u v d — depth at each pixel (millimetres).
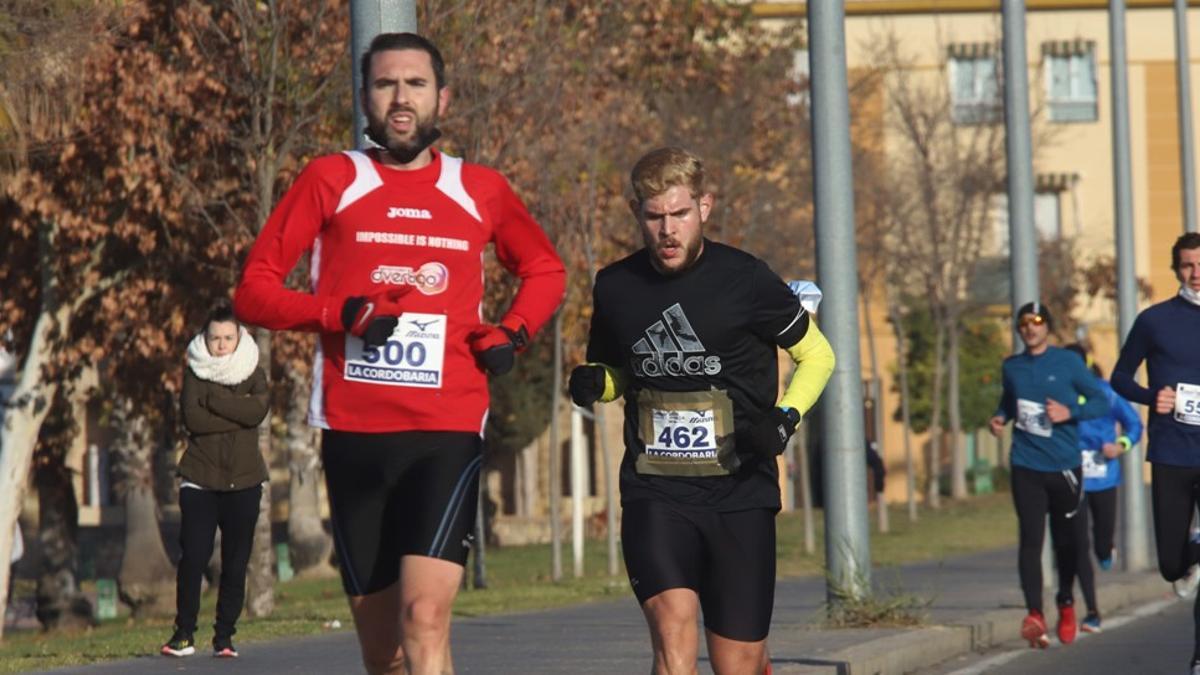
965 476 138750
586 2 61219
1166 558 29953
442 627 16891
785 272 83562
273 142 50188
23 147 43625
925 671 34125
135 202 51344
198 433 32219
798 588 55469
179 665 31234
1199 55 146750
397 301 16734
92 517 114250
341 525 17344
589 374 19125
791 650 32594
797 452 101250
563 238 61969
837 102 37312
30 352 58312
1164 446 29812
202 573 32562
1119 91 63156
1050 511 38156
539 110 57219
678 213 18391
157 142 49469
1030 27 144250
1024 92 50844
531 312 17625
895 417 138125
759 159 80438
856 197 106188
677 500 18609
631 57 69500
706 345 18562
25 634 66938
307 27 49000
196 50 49312
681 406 18656
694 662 18312
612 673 30031
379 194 16953
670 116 75438
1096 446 44625
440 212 17062
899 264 113375
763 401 18984
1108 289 132250
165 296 56812
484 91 53375
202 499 32406
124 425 75750
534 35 55844
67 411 71312
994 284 136250
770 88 80625
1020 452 37656
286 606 55406
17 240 60562
